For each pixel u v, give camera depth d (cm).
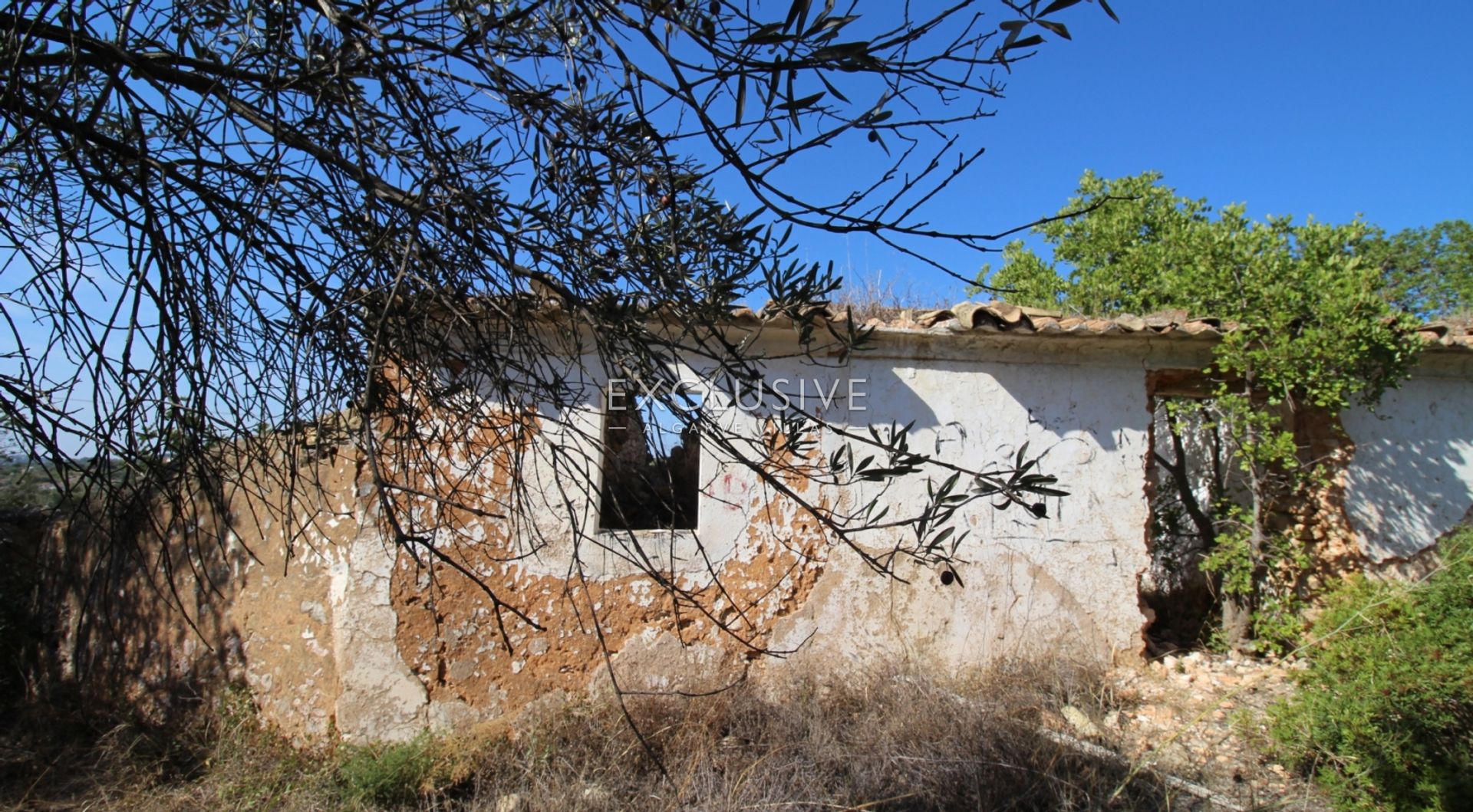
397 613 526
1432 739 428
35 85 167
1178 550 806
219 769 525
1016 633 607
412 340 188
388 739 521
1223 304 643
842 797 439
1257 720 523
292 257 192
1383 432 668
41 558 732
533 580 543
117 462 186
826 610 584
